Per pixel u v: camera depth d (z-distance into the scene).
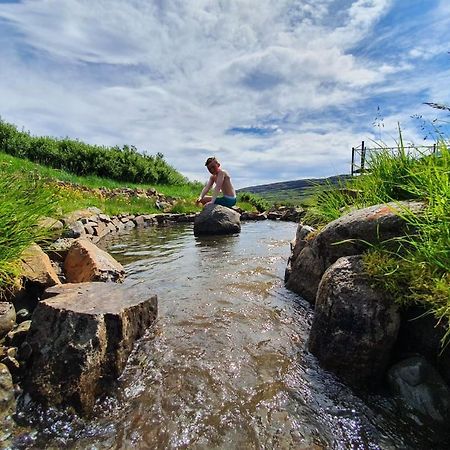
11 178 3.51
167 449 1.74
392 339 2.14
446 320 2.08
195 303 3.64
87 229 7.32
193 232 9.41
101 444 1.76
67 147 19.95
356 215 3.04
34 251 3.45
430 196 2.63
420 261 2.31
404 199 3.58
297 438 1.81
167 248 6.86
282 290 4.08
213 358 2.55
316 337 2.53
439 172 2.80
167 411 2.01
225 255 6.11
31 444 1.74
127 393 2.16
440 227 2.30
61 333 2.20
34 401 1.97
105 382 2.18
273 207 16.94
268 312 3.41
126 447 1.74
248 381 2.28
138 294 2.97
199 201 9.92
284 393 2.16
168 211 13.98
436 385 1.97
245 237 8.41
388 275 2.33
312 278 3.68
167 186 23.84
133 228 10.47
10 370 2.10
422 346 2.17
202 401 2.09
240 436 1.82
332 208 4.58
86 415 1.95
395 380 2.07
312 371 2.36
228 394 2.15
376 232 2.77
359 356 2.19
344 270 2.56
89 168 20.02
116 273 4.12
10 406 1.93
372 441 1.77
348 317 2.29
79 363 2.05
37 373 2.08
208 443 1.78
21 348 2.22
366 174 4.20
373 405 2.02
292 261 4.50
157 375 2.34
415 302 2.19
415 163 3.53
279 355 2.58
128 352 2.51
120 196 14.08
